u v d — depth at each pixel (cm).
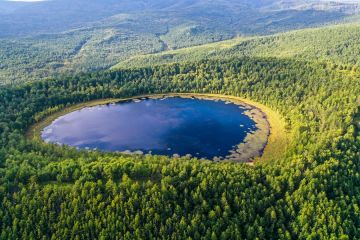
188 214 14262
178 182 15412
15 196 15000
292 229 14362
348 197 15338
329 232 14188
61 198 14875
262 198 15112
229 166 16950
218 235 13950
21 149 19325
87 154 18938
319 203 14938
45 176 16125
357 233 14312
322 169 16300
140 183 15562
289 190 15562
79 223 14062
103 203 14512
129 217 14188
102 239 13588
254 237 14000
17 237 13900
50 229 14075
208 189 15212
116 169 16100
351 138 18688
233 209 14800
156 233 13900
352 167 16875
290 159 17625
